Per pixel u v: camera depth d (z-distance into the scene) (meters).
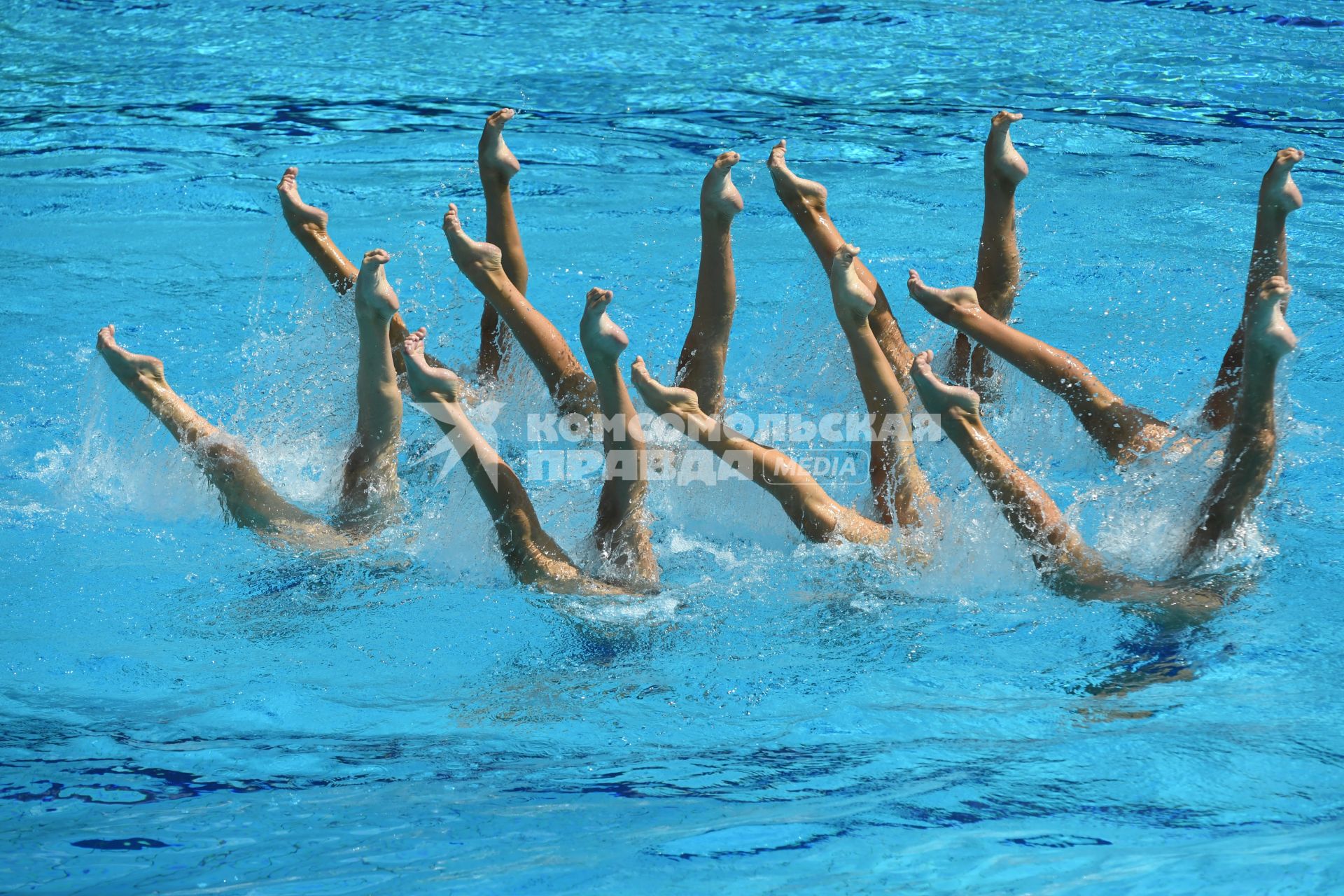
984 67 34.78
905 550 11.55
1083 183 25.05
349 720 9.08
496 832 7.04
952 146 28.02
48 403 15.14
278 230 22.45
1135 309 18.47
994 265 14.46
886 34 38.62
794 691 9.49
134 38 38.25
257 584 11.39
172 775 8.09
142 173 25.81
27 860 6.77
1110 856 6.39
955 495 12.22
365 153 27.52
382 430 12.27
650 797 7.62
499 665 10.02
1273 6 41.31
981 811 7.16
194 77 33.81
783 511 11.98
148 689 9.54
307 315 14.87
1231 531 11.11
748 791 7.69
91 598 11.02
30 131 28.75
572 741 8.73
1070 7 41.84
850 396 14.37
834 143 28.33
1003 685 9.45
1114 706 8.92
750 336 17.31
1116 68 34.28
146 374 12.73
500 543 11.40
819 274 14.70
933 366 14.80
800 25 39.72
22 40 37.81
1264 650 9.67
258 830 7.17
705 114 30.78
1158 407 14.98
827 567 11.49
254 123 29.69
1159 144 27.73
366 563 11.78
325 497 12.88
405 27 39.50
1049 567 11.04
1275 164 12.30
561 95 32.41
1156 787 7.46
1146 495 11.93
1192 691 9.11
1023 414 14.00
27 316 17.97
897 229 22.42
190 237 21.98
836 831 6.87
